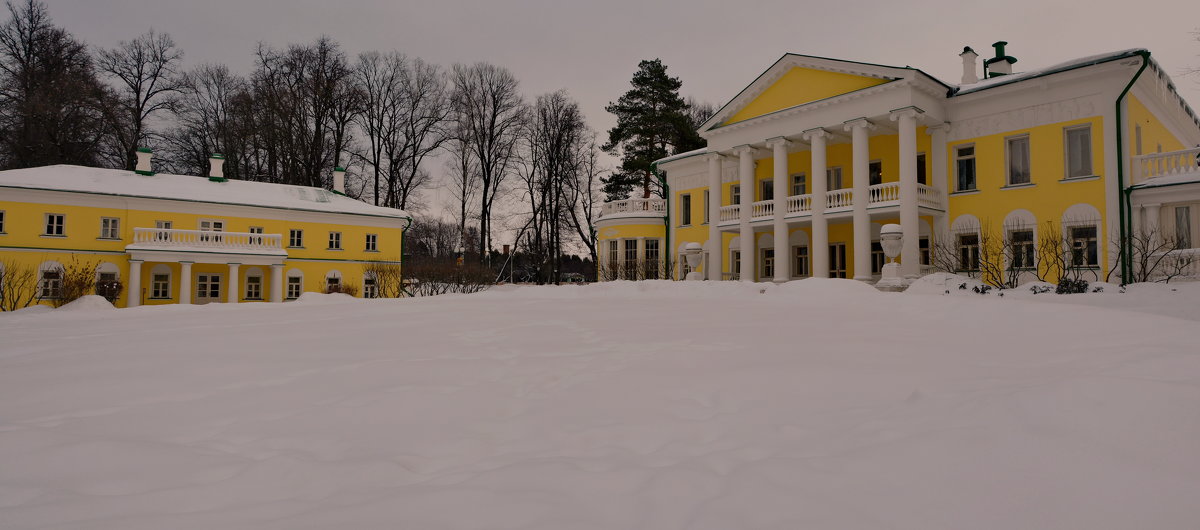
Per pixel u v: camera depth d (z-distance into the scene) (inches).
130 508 120.8
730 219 1148.5
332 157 1983.3
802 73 1025.5
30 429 179.6
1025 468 120.4
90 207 1269.7
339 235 1525.6
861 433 153.6
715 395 203.5
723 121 1146.7
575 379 238.2
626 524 108.7
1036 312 381.1
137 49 1838.1
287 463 146.4
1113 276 760.3
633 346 313.6
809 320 422.6
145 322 586.6
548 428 174.2
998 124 877.2
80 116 1705.2
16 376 269.0
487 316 516.1
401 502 119.4
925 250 952.9
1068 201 806.5
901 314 453.1
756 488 120.1
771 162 1164.5
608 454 150.9
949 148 927.7
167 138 1887.3
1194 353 205.2
